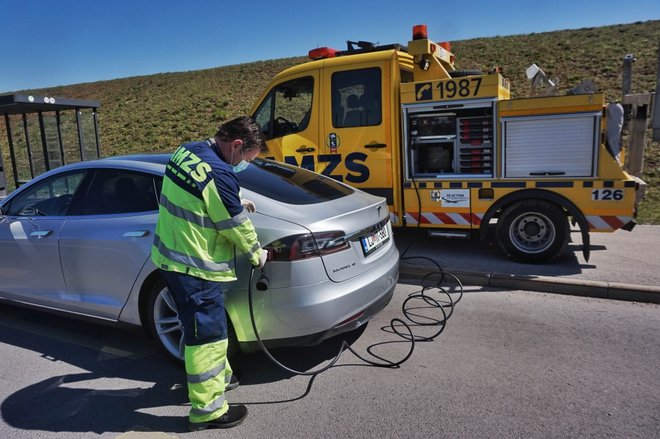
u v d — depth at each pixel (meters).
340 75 6.28
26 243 4.27
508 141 5.46
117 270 3.76
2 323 4.73
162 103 28.88
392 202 6.18
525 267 5.56
